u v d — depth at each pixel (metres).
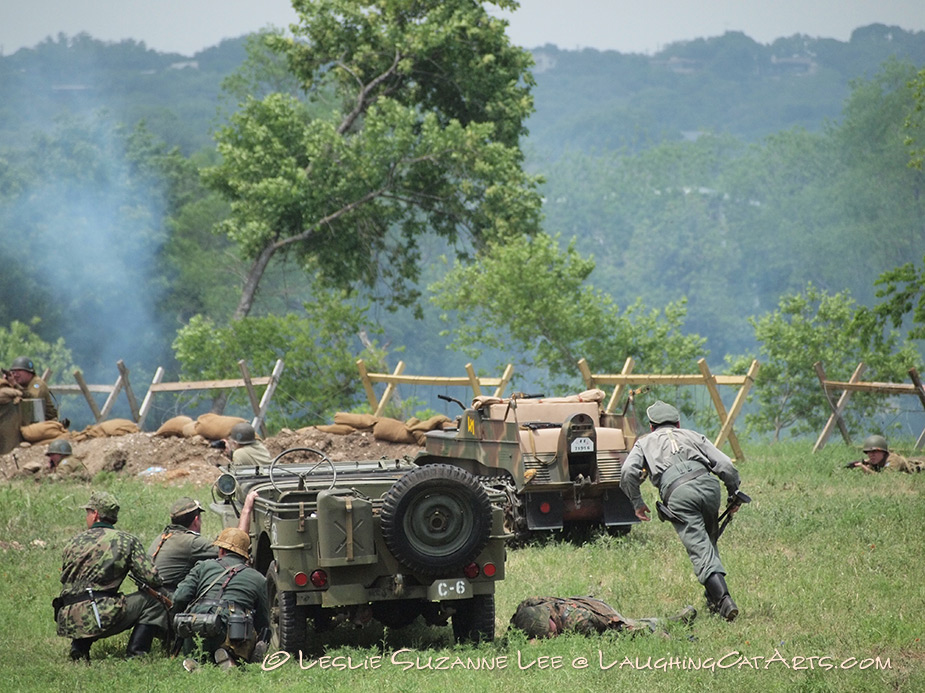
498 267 118.69
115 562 31.59
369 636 33.94
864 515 49.50
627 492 36.06
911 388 76.25
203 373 116.81
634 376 72.94
